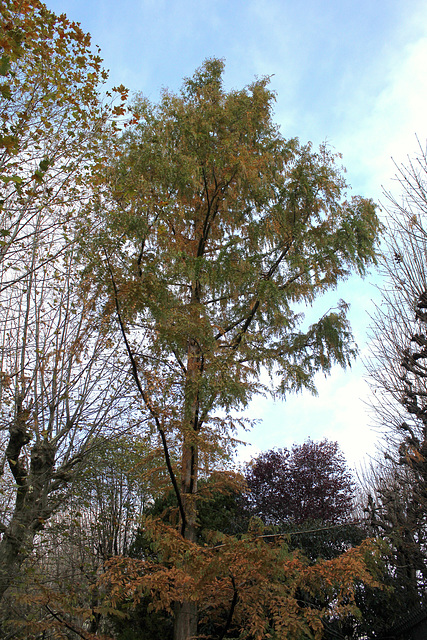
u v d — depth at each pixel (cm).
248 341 948
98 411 986
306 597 1033
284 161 1094
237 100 1085
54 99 714
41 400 926
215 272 917
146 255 860
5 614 707
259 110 1095
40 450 917
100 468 1102
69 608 592
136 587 672
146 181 904
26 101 715
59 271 930
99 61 720
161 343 827
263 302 959
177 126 1020
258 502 1634
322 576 657
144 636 1093
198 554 639
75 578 793
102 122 813
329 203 1034
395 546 1086
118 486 1326
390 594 1098
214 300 1015
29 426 900
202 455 875
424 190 1028
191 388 827
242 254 952
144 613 1137
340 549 1195
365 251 998
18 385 910
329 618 1126
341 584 642
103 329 943
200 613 909
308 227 1040
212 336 829
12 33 551
